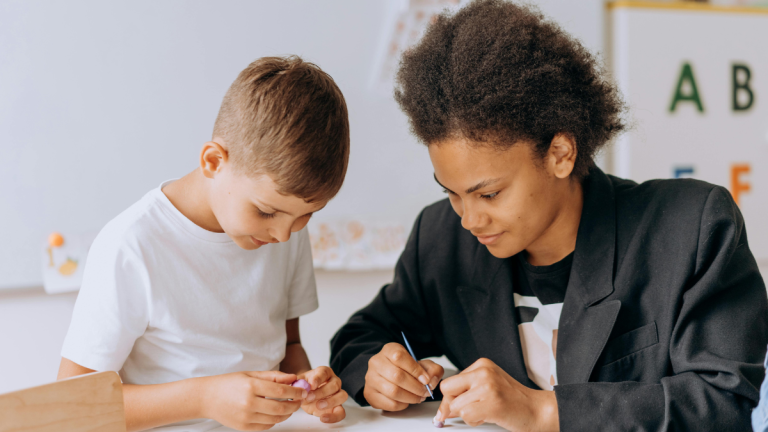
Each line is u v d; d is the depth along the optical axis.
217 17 1.43
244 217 0.69
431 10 1.52
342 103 0.72
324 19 1.50
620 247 0.79
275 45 1.47
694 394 0.65
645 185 0.84
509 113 0.67
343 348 0.90
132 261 0.74
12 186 1.31
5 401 0.46
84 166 1.36
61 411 0.48
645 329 0.76
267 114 0.66
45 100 1.33
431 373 0.81
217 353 0.82
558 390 0.68
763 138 1.80
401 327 0.98
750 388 0.63
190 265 0.79
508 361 0.85
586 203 0.81
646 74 1.70
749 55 1.78
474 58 0.69
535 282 0.85
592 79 0.77
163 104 1.41
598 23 1.68
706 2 1.76
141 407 0.69
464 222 0.73
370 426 0.72
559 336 0.81
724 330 0.69
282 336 0.91
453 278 0.93
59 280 1.35
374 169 1.57
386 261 1.58
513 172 0.69
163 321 0.77
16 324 1.34
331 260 1.54
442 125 0.68
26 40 1.31
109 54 1.36
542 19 0.79
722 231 0.73
